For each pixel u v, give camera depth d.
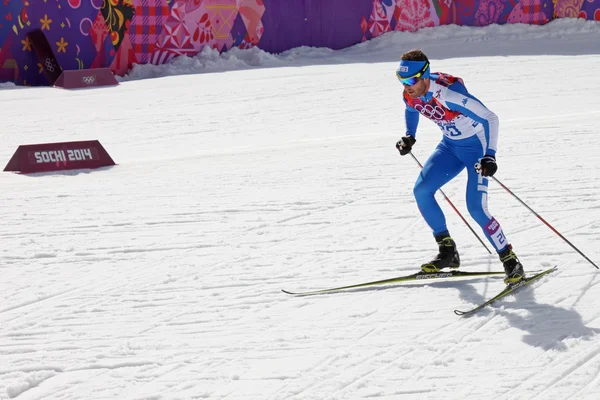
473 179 16.92
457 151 17.31
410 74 16.20
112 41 64.56
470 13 77.81
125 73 65.50
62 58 63.12
